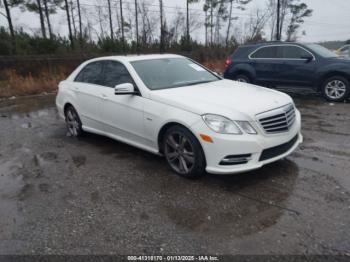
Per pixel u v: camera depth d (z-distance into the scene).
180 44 27.23
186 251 2.83
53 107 9.99
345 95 8.82
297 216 3.26
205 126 3.84
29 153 5.55
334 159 4.68
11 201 3.85
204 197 3.73
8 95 12.82
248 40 34.22
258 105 3.99
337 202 3.49
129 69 5.00
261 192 3.79
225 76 11.00
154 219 3.33
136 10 32.62
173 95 4.36
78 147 5.76
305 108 8.34
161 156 4.92
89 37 30.97
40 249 2.93
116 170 4.62
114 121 5.20
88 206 3.65
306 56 9.23
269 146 3.90
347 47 17.38
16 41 18.34
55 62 16.34
